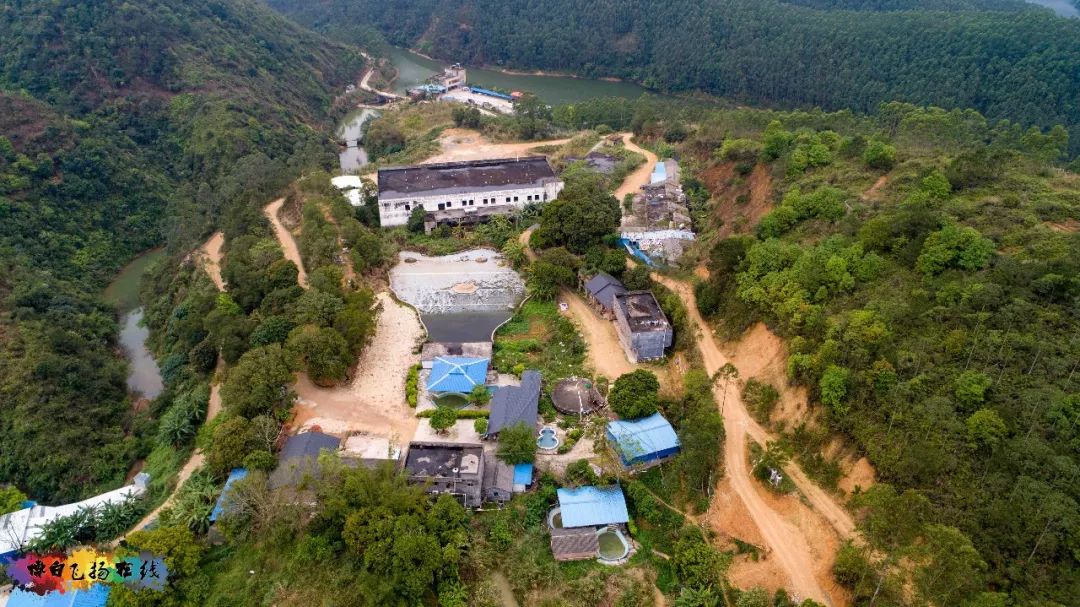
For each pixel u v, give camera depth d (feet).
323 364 243.19
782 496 189.16
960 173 262.88
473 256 358.64
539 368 263.29
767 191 326.65
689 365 252.62
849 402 190.29
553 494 204.03
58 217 399.65
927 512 159.22
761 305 239.71
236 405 221.66
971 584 142.72
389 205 385.91
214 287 324.19
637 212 371.35
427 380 257.34
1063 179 262.26
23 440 245.86
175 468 227.61
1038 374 172.76
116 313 368.27
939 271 214.69
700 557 175.22
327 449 211.20
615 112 562.25
